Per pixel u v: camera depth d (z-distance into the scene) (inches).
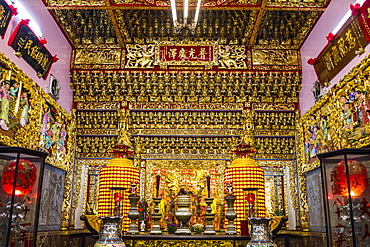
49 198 465.7
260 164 567.2
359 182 272.2
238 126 569.0
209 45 568.4
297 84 562.9
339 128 402.3
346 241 272.7
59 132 507.2
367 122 345.4
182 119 567.8
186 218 371.2
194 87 568.1
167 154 568.1
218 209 547.8
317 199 475.8
